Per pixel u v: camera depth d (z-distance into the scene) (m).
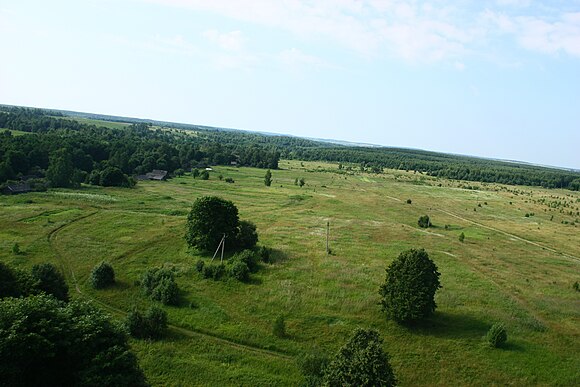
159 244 65.62
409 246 75.56
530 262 71.44
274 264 59.16
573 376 37.03
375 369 28.91
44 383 27.17
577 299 54.59
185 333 40.81
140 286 49.84
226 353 37.75
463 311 47.81
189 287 50.47
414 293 43.75
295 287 51.66
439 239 83.25
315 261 62.38
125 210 87.12
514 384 35.66
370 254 68.44
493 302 50.62
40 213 77.94
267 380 34.12
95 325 29.66
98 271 49.16
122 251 61.00
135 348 36.81
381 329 43.38
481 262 68.19
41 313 28.05
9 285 37.19
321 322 44.19
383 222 96.75
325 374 31.12
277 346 39.75
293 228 83.81
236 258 57.69
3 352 24.80
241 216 92.50
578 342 42.75
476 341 41.62
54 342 27.03
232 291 50.00
